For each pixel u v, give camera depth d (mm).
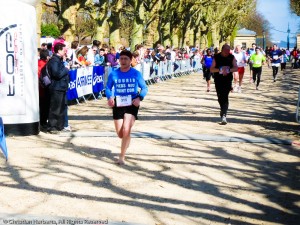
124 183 6586
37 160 7730
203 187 6516
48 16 59125
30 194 5984
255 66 21984
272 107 15352
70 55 14953
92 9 25469
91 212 5398
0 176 6766
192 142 9461
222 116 11625
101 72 17406
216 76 11562
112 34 27453
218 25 66000
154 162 7793
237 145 9242
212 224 5164
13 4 9469
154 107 14930
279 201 6023
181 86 23953
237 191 6387
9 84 9547
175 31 45469
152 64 24719
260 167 7648
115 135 9852
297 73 37812
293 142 9391
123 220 5160
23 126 9688
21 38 9555
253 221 5309
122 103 7406
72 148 8695
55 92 9969
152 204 5746
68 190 6188
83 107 14602
